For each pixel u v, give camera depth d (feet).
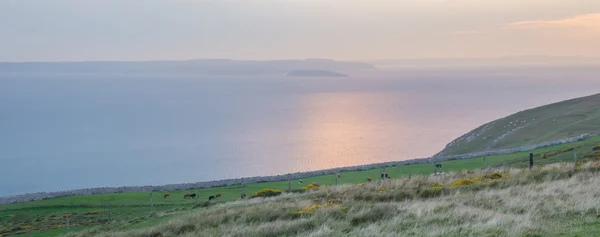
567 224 45.83
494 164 189.57
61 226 127.54
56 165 526.16
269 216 68.28
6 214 165.17
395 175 185.57
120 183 439.22
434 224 50.08
